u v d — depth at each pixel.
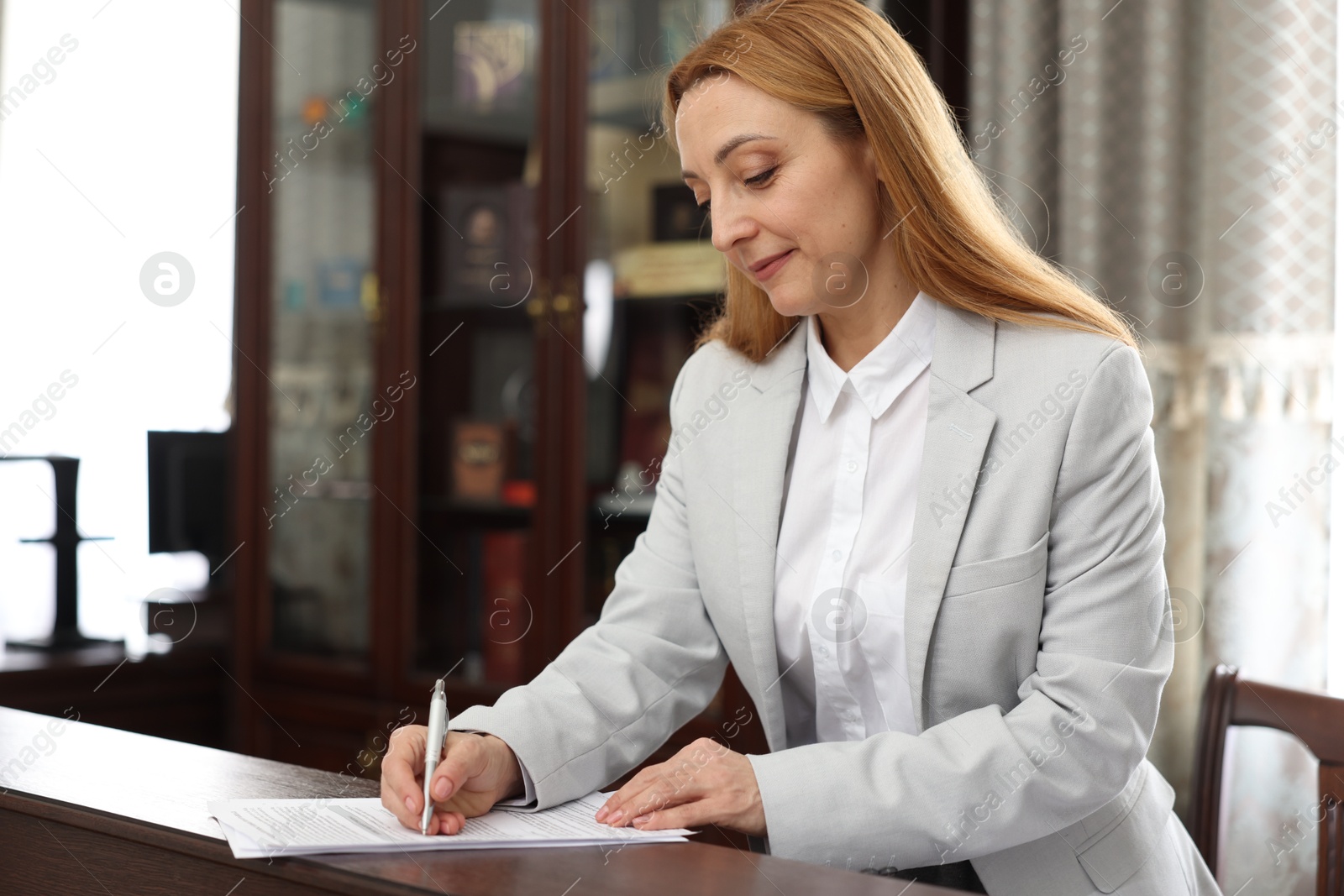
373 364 2.63
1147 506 1.15
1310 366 1.92
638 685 1.27
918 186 1.19
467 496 2.48
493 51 2.43
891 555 1.24
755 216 1.19
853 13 1.19
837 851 1.06
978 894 0.91
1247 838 1.96
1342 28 1.91
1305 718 1.37
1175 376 2.03
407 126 2.57
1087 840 1.18
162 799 1.13
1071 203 2.11
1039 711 1.09
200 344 2.90
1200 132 2.04
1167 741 2.00
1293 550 1.93
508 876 0.93
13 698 2.70
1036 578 1.14
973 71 2.21
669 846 1.02
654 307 2.22
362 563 2.67
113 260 2.95
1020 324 1.21
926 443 1.20
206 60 2.88
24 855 1.15
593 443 2.29
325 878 0.93
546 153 2.34
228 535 2.88
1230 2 1.96
